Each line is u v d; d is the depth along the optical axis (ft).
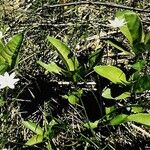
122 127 0.58
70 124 0.59
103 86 0.62
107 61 0.66
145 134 0.57
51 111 0.60
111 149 0.55
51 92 0.63
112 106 0.57
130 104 0.57
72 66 0.59
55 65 0.60
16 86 0.63
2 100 0.58
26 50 0.68
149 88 0.55
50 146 0.53
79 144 0.56
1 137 0.56
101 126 0.57
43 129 0.55
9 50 0.59
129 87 0.57
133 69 0.61
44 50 0.67
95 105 0.61
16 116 0.60
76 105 0.60
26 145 0.55
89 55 0.63
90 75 0.63
